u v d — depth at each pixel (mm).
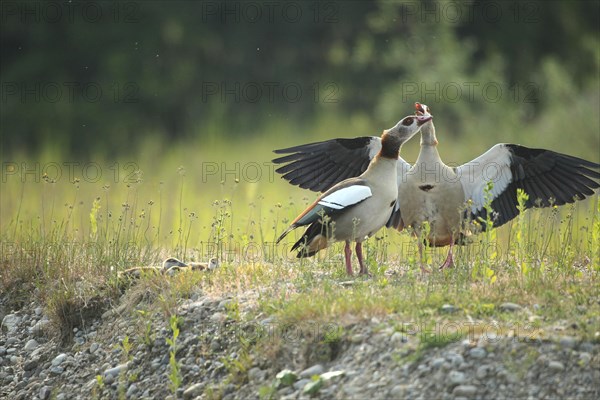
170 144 33688
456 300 10328
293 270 12344
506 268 11977
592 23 37656
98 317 12164
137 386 10602
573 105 32031
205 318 11031
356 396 9102
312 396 9305
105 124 34438
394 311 10203
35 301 12828
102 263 13180
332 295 10633
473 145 31000
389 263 13359
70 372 11430
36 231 15078
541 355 9141
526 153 13172
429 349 9375
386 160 12156
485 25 36562
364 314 10133
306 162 13945
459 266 12086
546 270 12055
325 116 33906
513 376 8945
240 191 23625
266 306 10688
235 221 19156
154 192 22766
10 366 11891
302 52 36500
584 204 19469
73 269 13195
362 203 11898
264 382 9820
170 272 12297
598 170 26594
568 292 10719
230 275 12055
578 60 36594
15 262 13609
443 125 33156
